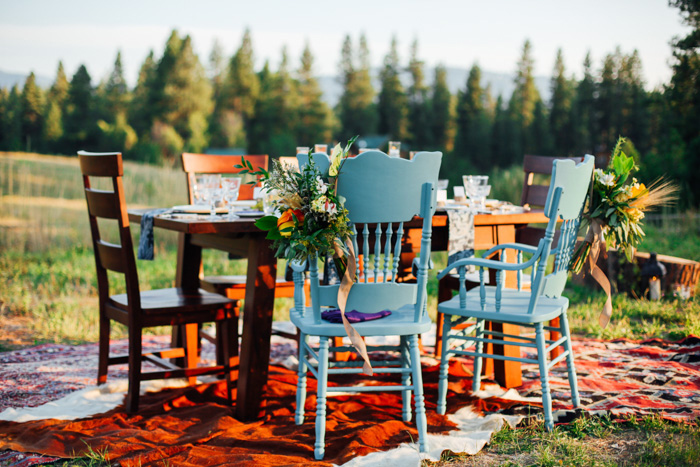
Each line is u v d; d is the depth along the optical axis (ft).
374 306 8.19
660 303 16.93
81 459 8.08
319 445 7.97
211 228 8.89
